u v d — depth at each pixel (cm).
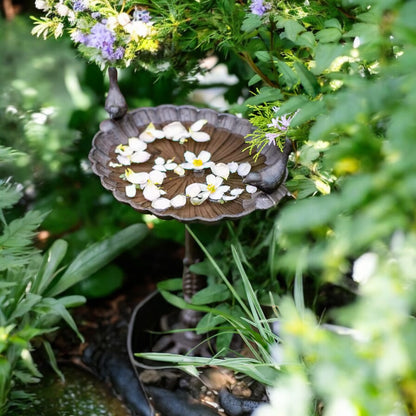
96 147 104
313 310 114
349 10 100
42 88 146
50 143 139
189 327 116
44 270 111
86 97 145
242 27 100
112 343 123
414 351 61
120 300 132
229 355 112
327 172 101
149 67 111
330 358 66
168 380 110
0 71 146
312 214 63
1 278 105
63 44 152
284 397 71
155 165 103
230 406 104
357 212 88
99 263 115
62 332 125
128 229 119
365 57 86
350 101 67
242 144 107
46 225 132
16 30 157
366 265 85
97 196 137
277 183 94
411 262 66
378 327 62
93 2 101
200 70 121
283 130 100
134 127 109
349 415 67
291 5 103
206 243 127
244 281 102
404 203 63
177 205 96
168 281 117
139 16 103
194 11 110
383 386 65
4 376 94
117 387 115
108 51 98
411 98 62
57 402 114
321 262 72
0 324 98
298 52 113
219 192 98
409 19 65
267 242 114
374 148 66
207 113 110
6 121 138
